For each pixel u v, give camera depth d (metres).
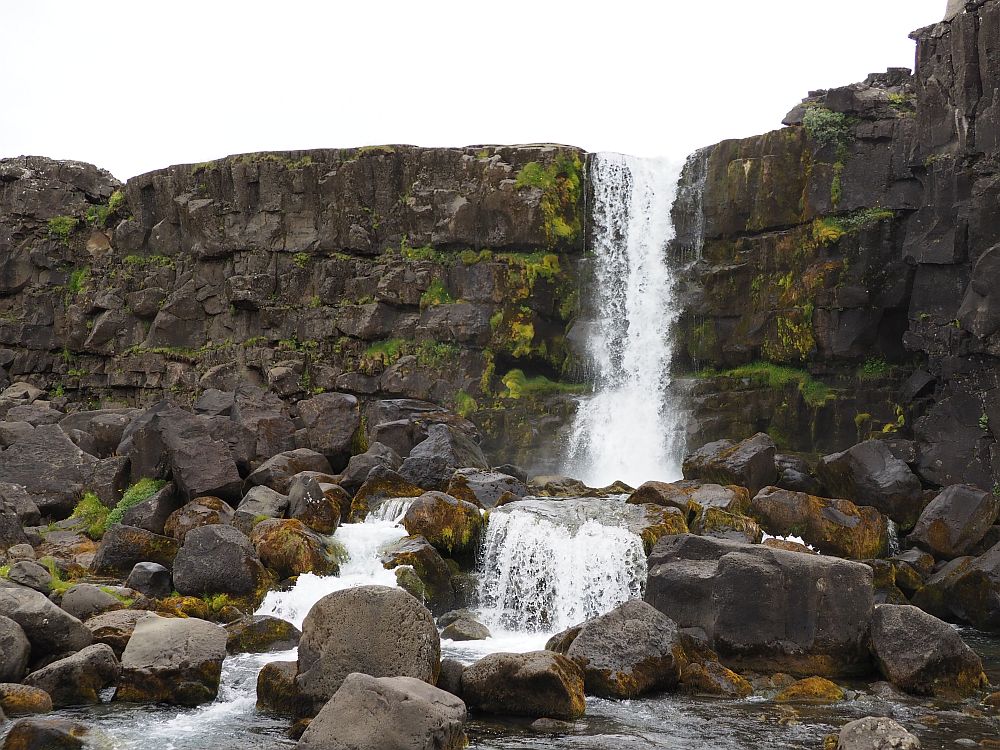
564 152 40.69
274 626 20.27
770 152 37.66
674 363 39.25
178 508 26.58
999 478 29.28
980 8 31.33
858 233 35.41
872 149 35.50
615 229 40.50
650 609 18.38
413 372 39.75
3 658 16.95
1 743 14.41
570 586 23.38
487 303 39.81
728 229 38.66
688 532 24.31
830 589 19.05
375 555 23.88
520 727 15.91
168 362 44.72
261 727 15.63
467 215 40.47
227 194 44.31
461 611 23.14
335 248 42.28
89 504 28.20
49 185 49.34
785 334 36.72
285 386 41.38
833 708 17.03
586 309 40.62
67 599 20.11
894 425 34.22
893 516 28.41
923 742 15.16
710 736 15.49
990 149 30.98
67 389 48.03
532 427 39.09
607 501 26.59
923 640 18.11
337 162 42.59
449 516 24.67
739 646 19.06
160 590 22.31
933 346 32.12
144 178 46.94
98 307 47.12
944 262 31.92
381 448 30.20
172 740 15.02
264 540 23.08
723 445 30.77
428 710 13.99
